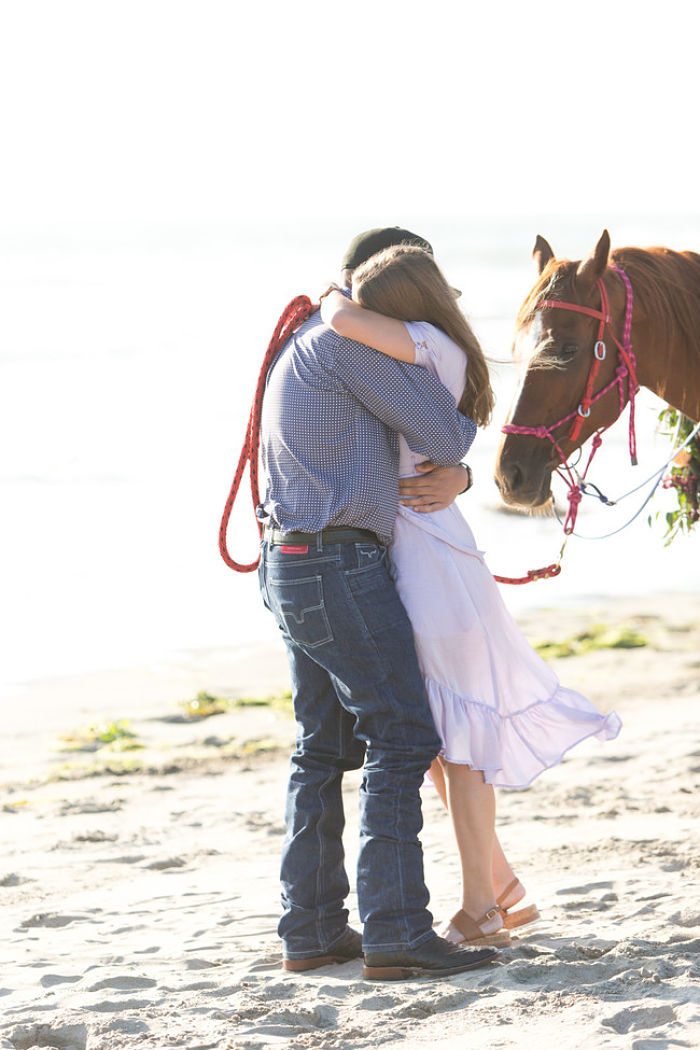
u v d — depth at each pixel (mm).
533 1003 5773
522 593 23203
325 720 6629
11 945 7809
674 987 5754
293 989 6293
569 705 6684
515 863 9289
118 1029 5848
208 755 14344
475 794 6582
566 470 7277
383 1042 5461
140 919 8359
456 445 6164
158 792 12766
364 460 6121
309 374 6145
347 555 6129
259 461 6727
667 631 20453
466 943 6691
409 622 6277
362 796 6414
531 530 26859
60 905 8875
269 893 8938
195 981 6680
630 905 7770
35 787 13164
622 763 12844
